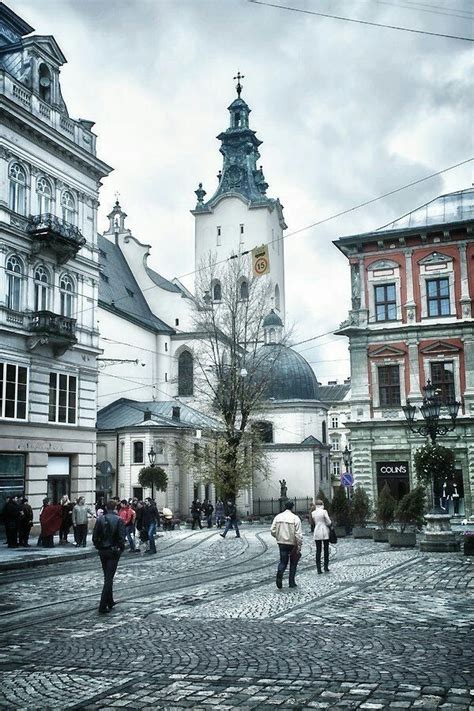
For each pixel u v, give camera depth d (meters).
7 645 10.55
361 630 11.20
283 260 94.06
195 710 7.43
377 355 43.41
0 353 33.22
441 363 42.19
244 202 87.12
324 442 79.88
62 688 8.25
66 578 19.27
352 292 44.38
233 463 45.50
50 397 37.03
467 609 13.05
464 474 40.59
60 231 36.69
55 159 38.03
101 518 13.44
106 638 10.89
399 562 21.91
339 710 7.33
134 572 20.67
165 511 46.19
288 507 16.64
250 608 13.45
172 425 60.44
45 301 37.06
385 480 42.44
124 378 67.31
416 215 45.03
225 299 53.44
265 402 54.66
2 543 30.94
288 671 8.84
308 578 18.12
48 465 36.62
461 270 42.28
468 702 7.51
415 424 41.62
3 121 33.97
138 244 80.31
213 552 27.66
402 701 7.57
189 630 11.42
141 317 73.25
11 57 37.78
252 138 92.19
